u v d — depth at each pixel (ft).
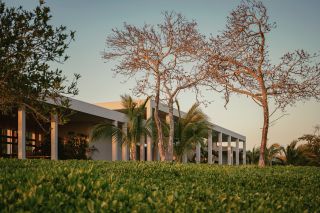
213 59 61.57
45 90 29.17
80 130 93.50
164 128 74.90
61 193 15.01
